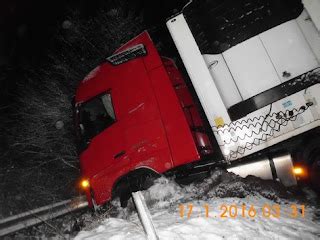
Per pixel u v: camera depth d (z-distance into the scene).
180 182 6.11
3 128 11.71
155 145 5.49
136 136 5.62
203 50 5.12
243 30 5.06
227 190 5.58
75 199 7.70
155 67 5.60
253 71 5.05
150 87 5.59
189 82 6.05
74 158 11.07
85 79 6.28
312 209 5.09
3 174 10.59
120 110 5.79
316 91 4.81
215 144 5.51
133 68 5.75
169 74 5.88
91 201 6.16
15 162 11.38
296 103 4.87
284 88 4.90
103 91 5.97
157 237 3.77
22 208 9.37
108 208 5.98
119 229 4.61
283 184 5.38
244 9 5.05
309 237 4.14
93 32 12.38
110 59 5.82
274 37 5.02
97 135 6.00
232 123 5.02
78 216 6.82
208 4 5.10
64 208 7.26
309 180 5.26
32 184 10.47
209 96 5.08
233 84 5.10
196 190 5.80
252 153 5.08
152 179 5.79
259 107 4.94
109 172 5.89
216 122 5.05
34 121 11.27
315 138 5.13
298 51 4.96
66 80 11.67
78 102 6.20
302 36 4.95
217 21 5.09
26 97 11.43
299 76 4.88
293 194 5.39
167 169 5.41
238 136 5.00
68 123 10.97
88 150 6.11
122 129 5.75
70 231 6.08
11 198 9.62
